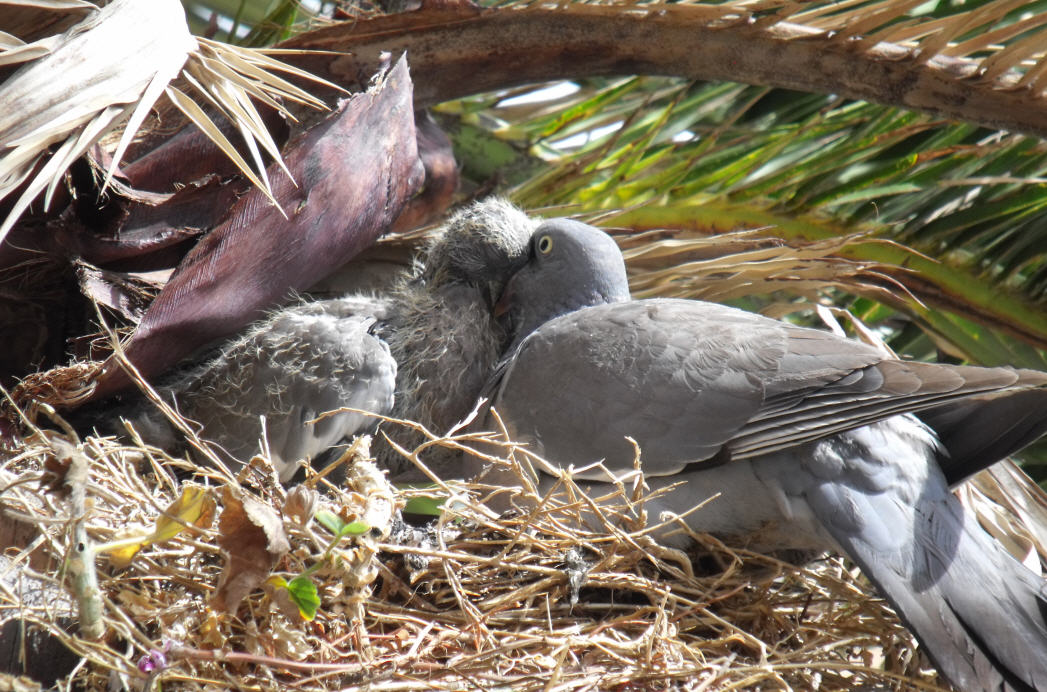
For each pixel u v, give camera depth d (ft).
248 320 23.86
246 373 24.03
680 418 22.15
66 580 17.40
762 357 21.91
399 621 20.02
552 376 23.56
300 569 19.03
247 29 35.35
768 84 27.53
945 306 30.89
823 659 21.43
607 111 34.78
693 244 28.76
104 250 23.94
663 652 19.62
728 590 22.27
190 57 19.77
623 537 21.06
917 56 26.07
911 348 33.37
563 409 23.27
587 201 32.35
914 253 29.09
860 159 30.66
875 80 26.55
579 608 21.77
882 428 21.62
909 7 25.95
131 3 19.03
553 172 32.24
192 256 22.84
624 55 27.71
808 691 20.66
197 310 22.90
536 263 27.04
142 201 24.54
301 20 31.91
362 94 24.06
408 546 20.39
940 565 20.20
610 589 22.39
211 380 24.40
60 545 18.10
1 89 17.43
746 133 32.45
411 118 24.95
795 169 31.01
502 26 27.27
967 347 31.68
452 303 26.53
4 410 22.89
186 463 20.22
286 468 23.90
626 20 27.14
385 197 24.77
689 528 22.06
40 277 24.40
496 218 27.07
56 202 23.29
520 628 21.18
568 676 18.97
